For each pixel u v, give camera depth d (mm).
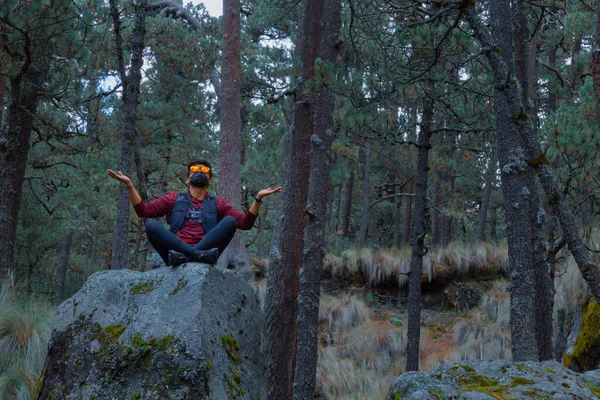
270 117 10344
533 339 5953
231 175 12766
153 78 17906
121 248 10172
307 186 8797
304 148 8844
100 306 4047
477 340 12086
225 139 12875
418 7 5102
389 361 12164
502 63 4367
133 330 3844
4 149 10617
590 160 7785
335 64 8281
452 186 17906
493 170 18672
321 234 8062
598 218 11641
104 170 15047
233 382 3910
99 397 3686
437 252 15078
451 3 4715
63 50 9836
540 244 6840
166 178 17078
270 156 15508
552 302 6871
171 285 3973
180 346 3691
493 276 14383
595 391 2953
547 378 3014
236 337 4168
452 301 14180
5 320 8797
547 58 16906
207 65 14977
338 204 29109
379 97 8320
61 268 19609
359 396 10992
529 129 4297
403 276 14672
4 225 10500
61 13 8938
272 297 8703
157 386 3625
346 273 15227
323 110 8219
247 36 18062
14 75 9414
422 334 13219
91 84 14031
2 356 8383
